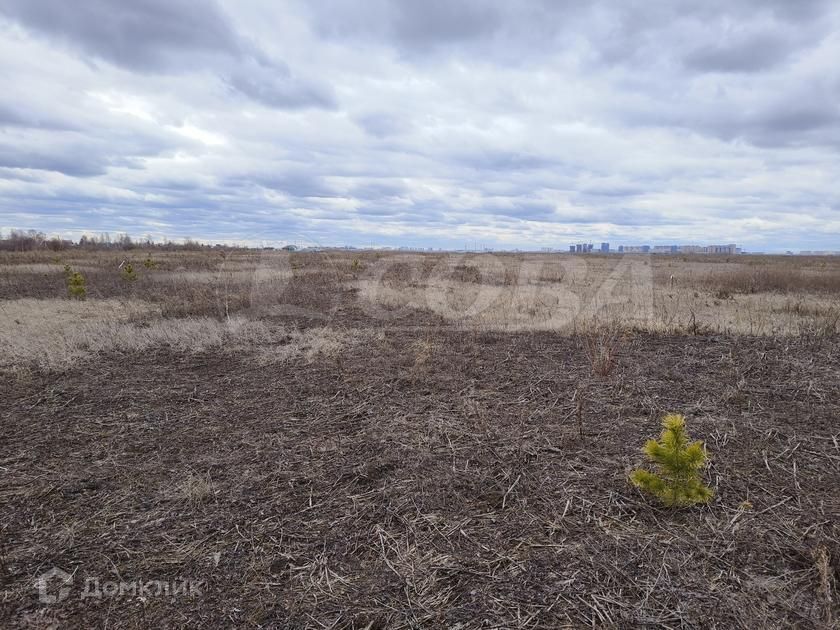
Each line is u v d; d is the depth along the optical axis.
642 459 3.30
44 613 1.98
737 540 2.38
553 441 3.63
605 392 4.75
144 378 5.51
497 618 1.94
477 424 3.98
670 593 2.04
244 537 2.50
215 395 4.89
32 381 5.35
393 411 4.35
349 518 2.67
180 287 13.90
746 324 8.16
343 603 2.04
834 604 1.95
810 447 3.44
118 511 2.77
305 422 4.14
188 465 3.35
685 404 4.37
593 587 2.09
